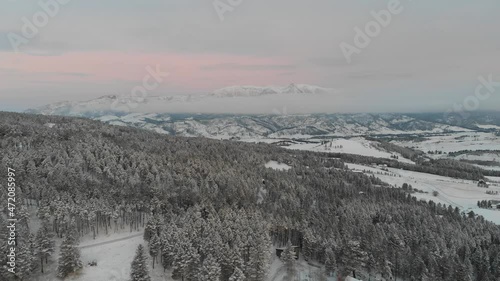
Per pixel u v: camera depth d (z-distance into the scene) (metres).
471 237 157.38
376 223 170.75
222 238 130.12
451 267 122.31
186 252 118.75
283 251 134.75
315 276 129.12
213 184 183.00
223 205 157.88
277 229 151.75
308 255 141.62
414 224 168.50
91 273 119.25
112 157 193.38
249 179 195.75
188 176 188.75
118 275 119.31
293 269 128.50
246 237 130.88
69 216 134.38
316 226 151.12
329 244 135.00
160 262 130.50
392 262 129.50
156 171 185.50
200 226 134.62
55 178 159.38
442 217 188.50
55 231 135.50
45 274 117.44
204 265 111.12
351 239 135.88
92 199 143.50
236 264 118.00
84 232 142.75
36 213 142.38
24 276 111.25
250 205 163.00
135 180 173.38
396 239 138.25
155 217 139.25
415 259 125.31
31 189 147.25
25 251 111.69
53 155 185.12
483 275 124.50
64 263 115.06
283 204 173.12
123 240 141.25
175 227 130.25
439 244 140.75
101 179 173.12
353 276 130.62
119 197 154.50
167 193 164.00
